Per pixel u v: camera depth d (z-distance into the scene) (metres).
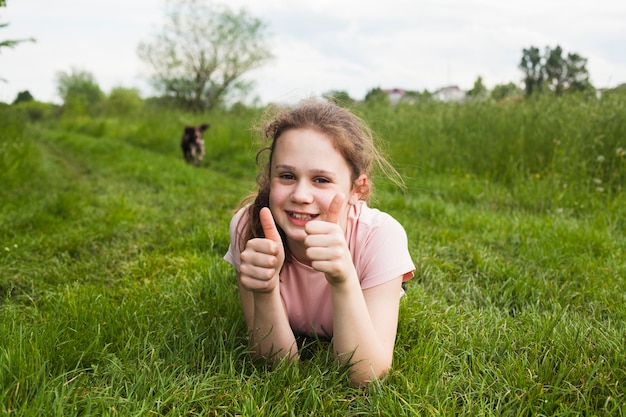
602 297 3.06
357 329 1.92
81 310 2.50
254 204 2.27
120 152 14.52
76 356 2.07
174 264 3.61
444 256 3.98
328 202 1.94
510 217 5.44
